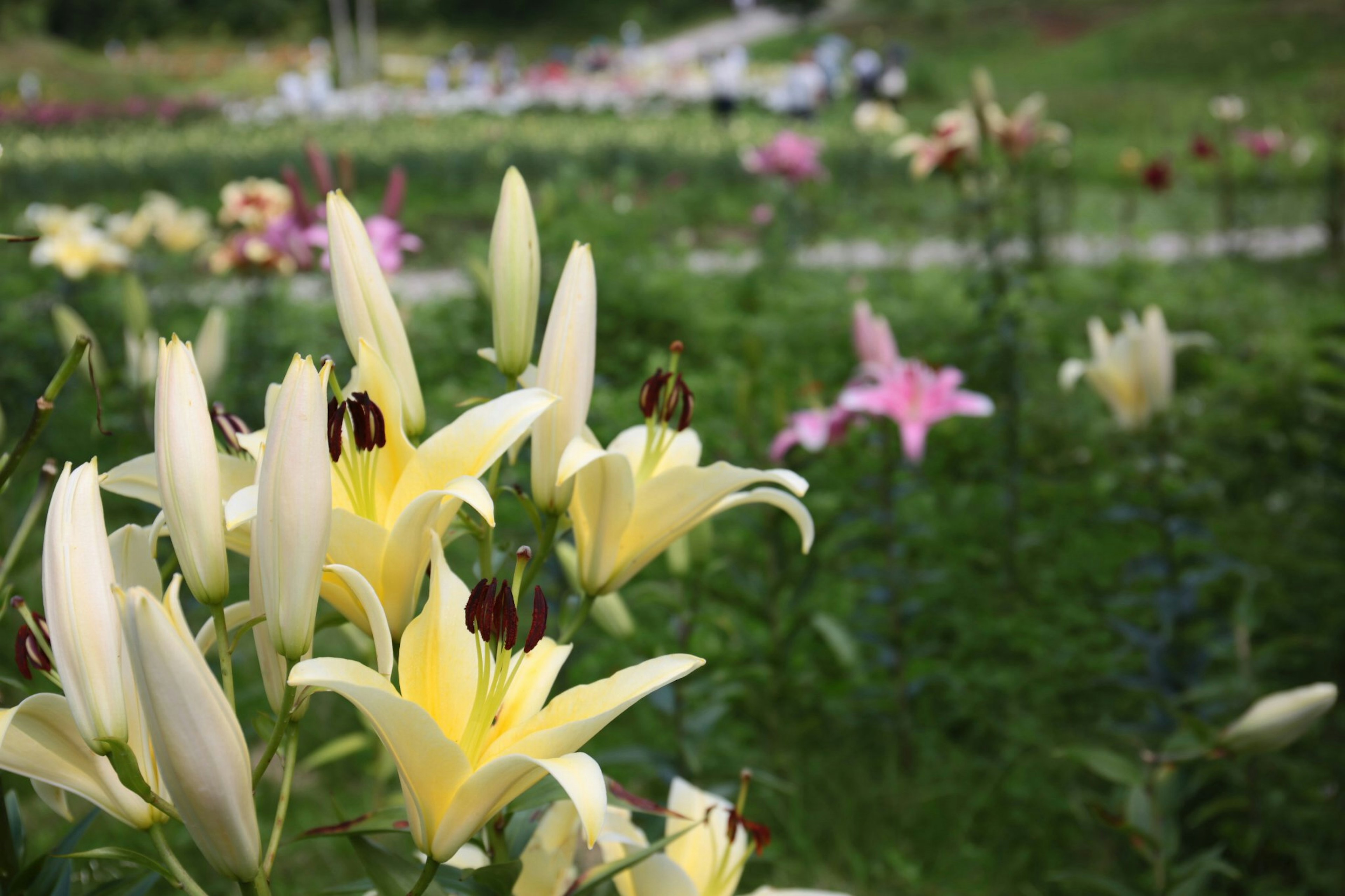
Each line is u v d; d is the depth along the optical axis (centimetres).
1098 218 1139
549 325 107
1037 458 505
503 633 90
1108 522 381
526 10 5266
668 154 1434
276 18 4912
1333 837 272
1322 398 386
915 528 334
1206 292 764
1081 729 319
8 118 2028
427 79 3784
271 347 544
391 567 95
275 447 83
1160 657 268
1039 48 3506
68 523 83
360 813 277
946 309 693
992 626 360
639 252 775
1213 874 266
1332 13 2980
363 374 99
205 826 81
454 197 1309
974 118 466
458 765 85
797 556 348
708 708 236
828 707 317
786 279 826
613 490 110
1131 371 289
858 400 317
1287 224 1054
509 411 99
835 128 1864
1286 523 427
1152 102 2228
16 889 109
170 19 4778
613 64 4044
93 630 83
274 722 100
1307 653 342
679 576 222
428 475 99
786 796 288
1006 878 266
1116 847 271
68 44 4559
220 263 496
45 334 580
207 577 86
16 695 180
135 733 90
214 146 1664
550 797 98
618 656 330
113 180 1365
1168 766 199
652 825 139
